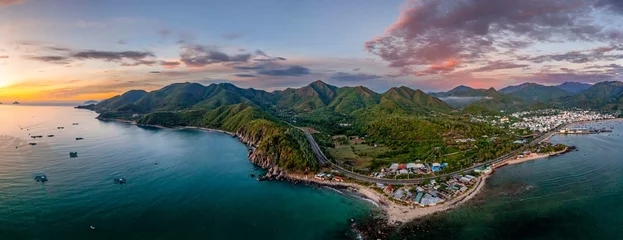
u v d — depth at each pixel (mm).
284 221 136250
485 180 182500
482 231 123812
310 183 185625
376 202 155125
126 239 119688
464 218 134625
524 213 138125
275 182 189250
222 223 134000
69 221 132750
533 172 198000
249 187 179875
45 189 170125
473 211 140750
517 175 191500
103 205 150250
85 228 127188
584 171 197875
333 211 146000
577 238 117938
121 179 186625
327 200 159375
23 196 158875
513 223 129750
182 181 189625
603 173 192875
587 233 121062
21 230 123500
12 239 116188
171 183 185500
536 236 119688
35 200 154000
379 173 195000
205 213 143625
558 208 142000
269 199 161250
